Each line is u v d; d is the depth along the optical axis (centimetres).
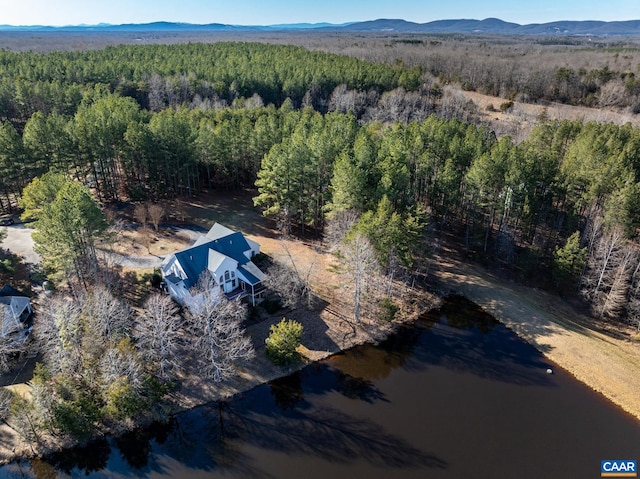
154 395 3384
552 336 4412
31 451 3117
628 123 8550
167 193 7019
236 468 3053
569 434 3341
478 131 7744
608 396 3700
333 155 6006
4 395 3347
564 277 4959
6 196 6406
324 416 3478
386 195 5012
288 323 4009
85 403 3164
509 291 5128
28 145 6144
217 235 5059
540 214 5822
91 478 2989
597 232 5078
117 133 6594
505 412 3534
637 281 4669
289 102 10550
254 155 7212
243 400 3612
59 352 3350
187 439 3272
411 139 6619
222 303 4184
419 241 4884
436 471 3034
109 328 3562
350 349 4216
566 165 5831
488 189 5494
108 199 6794
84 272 4584
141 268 5044
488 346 4322
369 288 4891
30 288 4634
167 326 3966
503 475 3011
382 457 3133
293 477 2988
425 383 3838
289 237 6072
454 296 5097
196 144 6788
